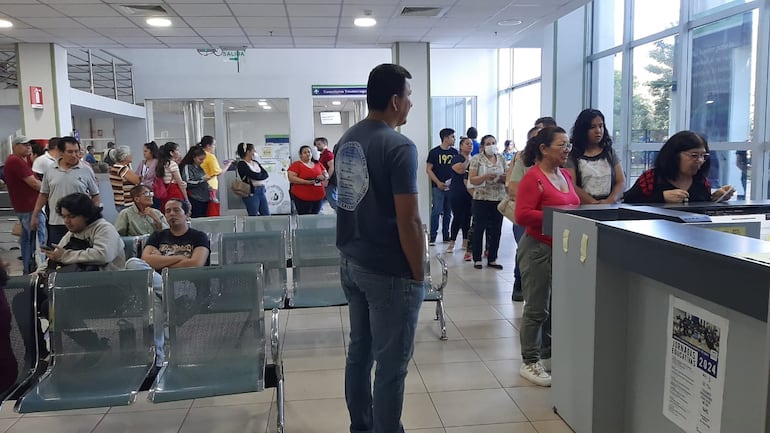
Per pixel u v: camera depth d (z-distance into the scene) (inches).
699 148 106.5
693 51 253.9
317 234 150.6
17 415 110.4
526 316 120.0
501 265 232.7
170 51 442.3
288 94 454.3
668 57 271.0
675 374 73.3
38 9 227.1
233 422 105.6
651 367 79.4
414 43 320.5
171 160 245.3
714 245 61.6
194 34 285.1
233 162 418.3
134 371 96.3
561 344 99.7
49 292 98.7
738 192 227.8
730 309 59.3
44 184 199.2
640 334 82.0
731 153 230.4
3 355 79.6
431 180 296.4
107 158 352.2
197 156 270.8
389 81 79.1
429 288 149.2
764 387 53.9
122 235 161.9
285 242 152.6
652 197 111.6
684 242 63.9
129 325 100.2
